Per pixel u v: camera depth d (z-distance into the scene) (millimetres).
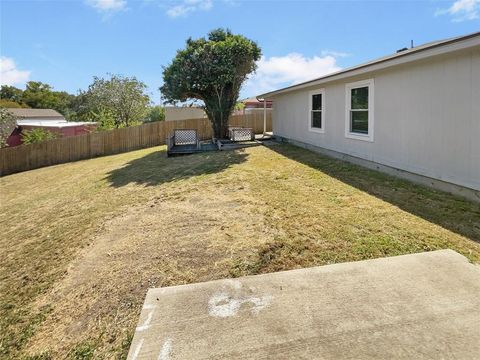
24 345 2514
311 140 10078
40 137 18203
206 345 1950
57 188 9172
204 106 14133
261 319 2176
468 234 3383
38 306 3045
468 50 4367
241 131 13203
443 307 2172
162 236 4137
